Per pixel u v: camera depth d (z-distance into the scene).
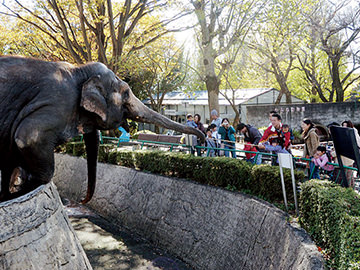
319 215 5.12
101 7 15.88
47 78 5.53
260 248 6.41
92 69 6.17
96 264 8.18
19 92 5.35
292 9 15.65
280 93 26.67
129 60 18.02
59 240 4.60
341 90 26.61
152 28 19.28
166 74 23.59
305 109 21.50
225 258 7.29
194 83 21.97
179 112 27.05
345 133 5.30
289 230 5.71
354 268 3.75
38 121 5.27
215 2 14.78
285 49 23.39
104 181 12.47
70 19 19.53
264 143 8.20
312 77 27.53
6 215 3.92
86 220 11.33
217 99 16.11
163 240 9.12
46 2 16.50
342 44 24.33
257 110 21.25
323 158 6.98
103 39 16.95
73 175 14.53
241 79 24.53
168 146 12.74
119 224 10.85
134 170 11.26
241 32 15.30
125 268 8.01
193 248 8.22
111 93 6.23
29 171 5.47
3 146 5.48
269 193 7.21
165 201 9.56
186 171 9.41
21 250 3.94
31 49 20.97
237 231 7.25
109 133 19.27
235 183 8.15
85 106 5.76
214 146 10.51
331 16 21.88
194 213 8.58
